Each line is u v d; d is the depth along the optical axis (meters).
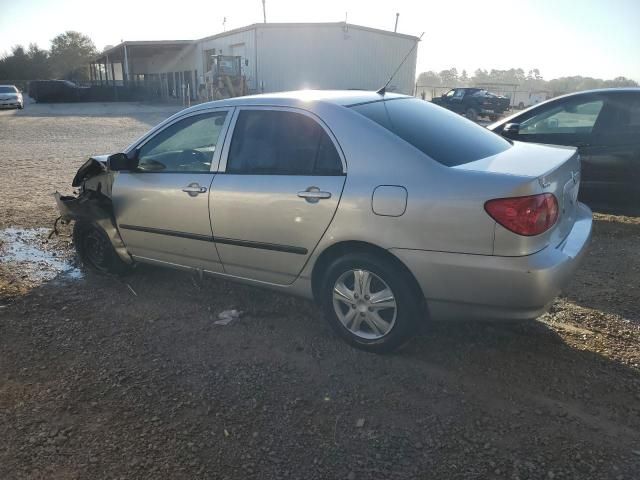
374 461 2.59
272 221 3.61
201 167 4.05
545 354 3.47
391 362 3.43
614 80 44.34
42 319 4.15
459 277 3.03
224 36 33.16
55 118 27.08
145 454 2.67
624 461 2.55
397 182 3.15
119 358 3.56
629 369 3.29
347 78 30.61
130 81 45.22
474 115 26.56
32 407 3.05
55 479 2.52
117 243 4.69
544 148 3.81
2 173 11.04
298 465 2.58
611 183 6.09
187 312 4.24
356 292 3.45
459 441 2.71
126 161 4.35
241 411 2.98
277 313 4.18
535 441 2.69
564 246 3.20
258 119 3.80
